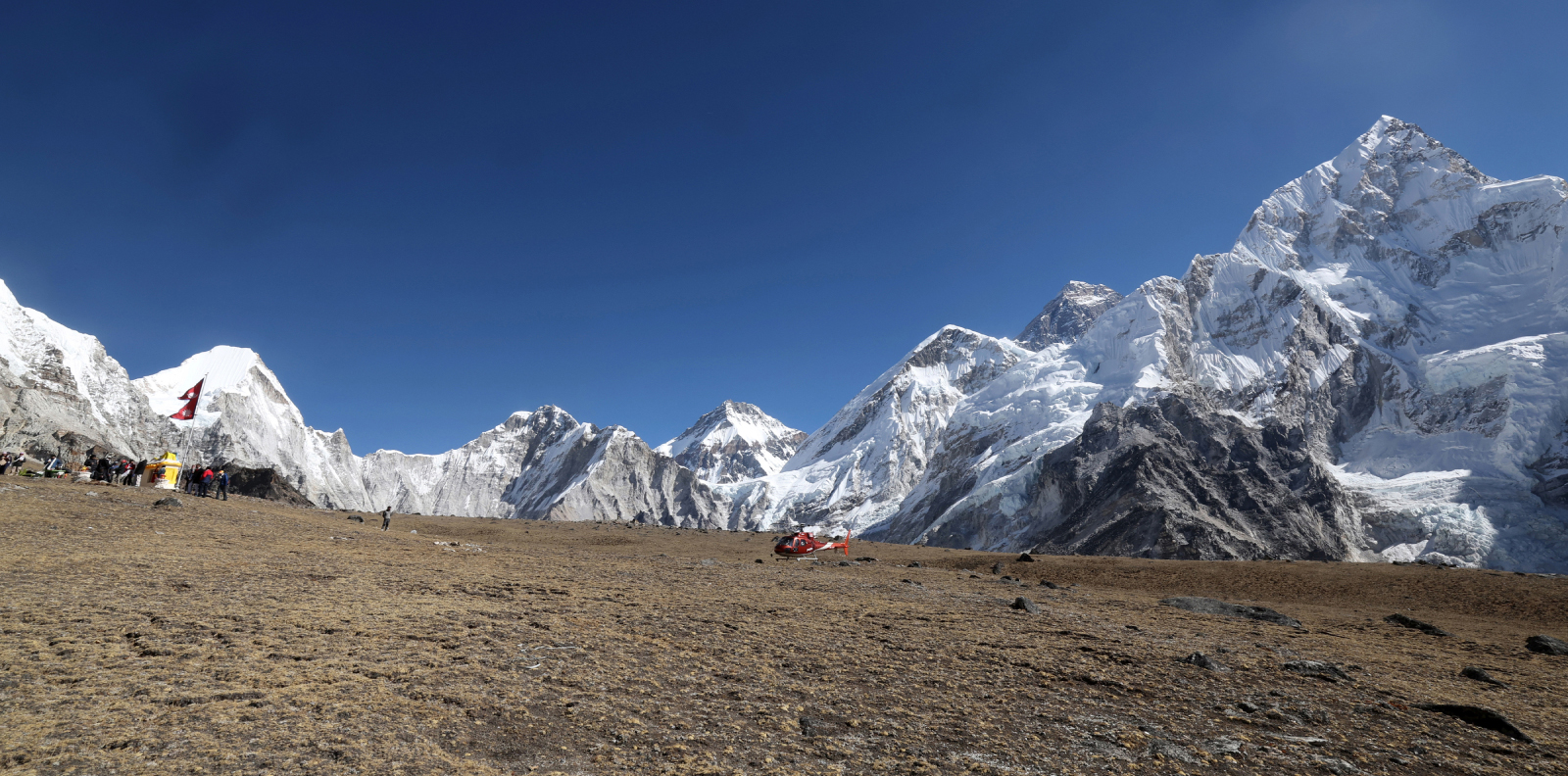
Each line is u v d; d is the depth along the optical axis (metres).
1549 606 31.02
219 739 7.82
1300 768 9.07
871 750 9.18
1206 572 41.12
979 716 10.80
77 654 10.55
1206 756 9.33
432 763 7.75
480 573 24.50
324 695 9.66
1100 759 9.12
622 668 12.47
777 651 14.65
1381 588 36.16
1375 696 13.04
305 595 16.89
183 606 14.35
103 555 20.42
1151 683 13.35
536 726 9.29
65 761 6.90
